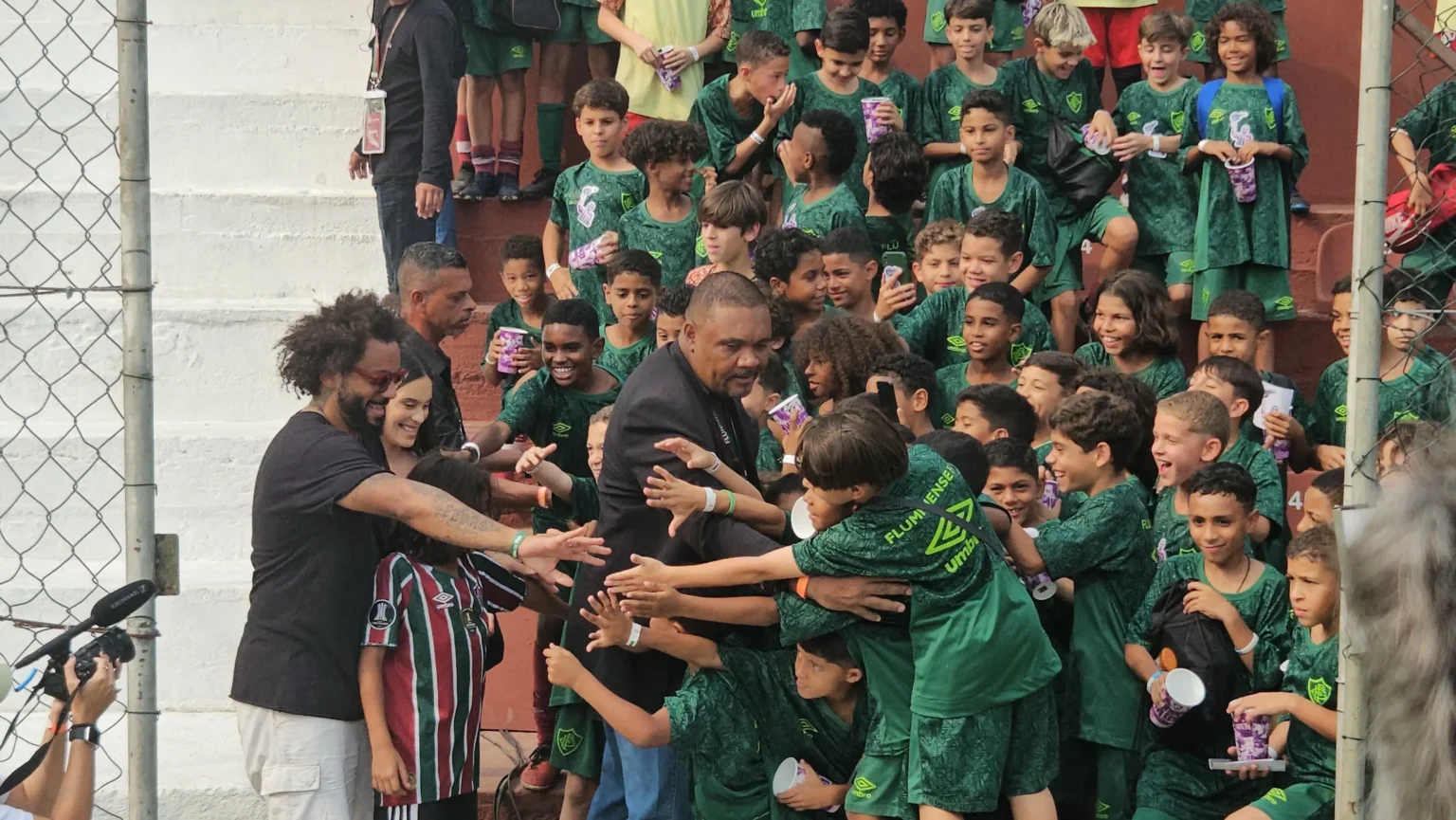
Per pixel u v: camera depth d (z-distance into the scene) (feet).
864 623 19.02
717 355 19.80
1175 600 21.21
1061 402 21.61
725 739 19.69
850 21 32.78
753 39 32.48
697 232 30.35
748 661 19.84
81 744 16.63
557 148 35.81
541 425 26.14
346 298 20.51
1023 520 21.57
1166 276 32.99
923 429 23.44
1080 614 21.09
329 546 19.56
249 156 34.78
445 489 20.68
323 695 19.58
